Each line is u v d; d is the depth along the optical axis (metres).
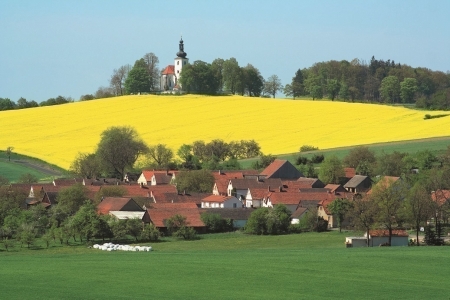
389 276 97.94
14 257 118.31
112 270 101.94
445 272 101.00
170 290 88.88
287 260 110.44
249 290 89.19
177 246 151.12
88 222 160.25
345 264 106.69
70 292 87.69
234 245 152.38
